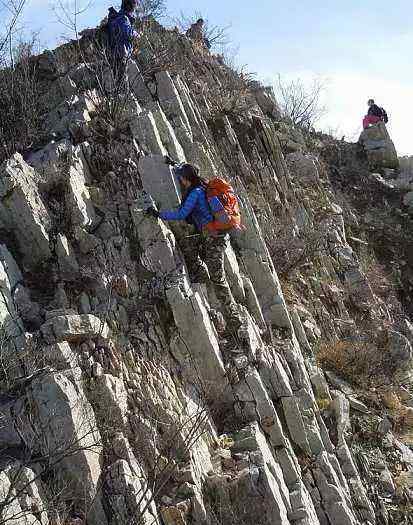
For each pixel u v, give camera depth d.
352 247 16.03
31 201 7.60
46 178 8.02
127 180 8.59
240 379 7.71
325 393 9.82
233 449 7.00
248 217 10.23
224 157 12.80
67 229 7.77
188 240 8.45
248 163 13.34
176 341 7.48
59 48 11.88
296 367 9.14
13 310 6.70
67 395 5.79
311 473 7.96
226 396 7.56
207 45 16.69
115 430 6.08
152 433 6.32
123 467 5.75
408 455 9.90
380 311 13.98
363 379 11.09
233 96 14.32
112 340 6.79
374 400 10.67
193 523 6.00
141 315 7.37
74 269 7.49
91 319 6.65
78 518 5.48
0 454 5.57
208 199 8.27
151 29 13.45
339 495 7.82
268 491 6.48
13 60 11.00
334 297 12.91
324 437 8.77
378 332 12.91
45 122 9.85
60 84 10.83
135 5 11.35
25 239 7.50
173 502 6.02
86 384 6.20
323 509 7.73
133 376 6.70
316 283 12.73
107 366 6.50
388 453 9.73
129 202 8.30
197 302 7.57
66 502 5.59
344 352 11.23
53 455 5.32
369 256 16.20
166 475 6.00
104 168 8.73
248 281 9.45
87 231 7.91
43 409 5.76
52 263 7.48
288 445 7.75
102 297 7.36
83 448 5.39
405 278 16.59
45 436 5.69
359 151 20.38
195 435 6.67
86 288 7.37
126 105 9.79
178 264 8.02
